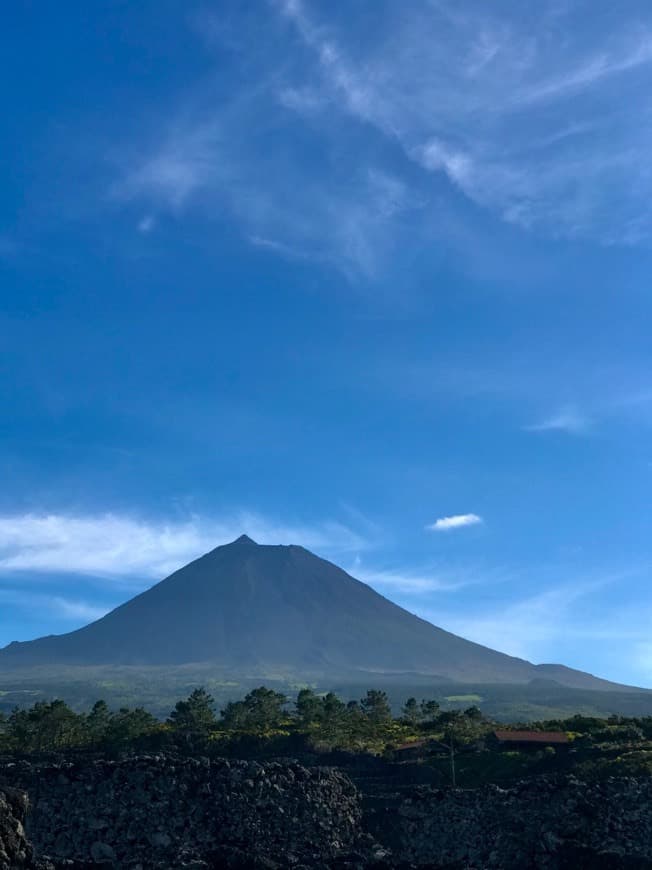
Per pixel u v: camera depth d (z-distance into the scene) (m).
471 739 123.38
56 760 106.69
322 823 88.31
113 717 146.75
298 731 130.38
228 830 83.75
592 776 101.06
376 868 81.81
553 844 86.25
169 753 115.12
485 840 88.62
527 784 91.94
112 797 82.31
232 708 148.25
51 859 73.31
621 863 80.81
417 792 94.44
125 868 75.69
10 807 50.09
